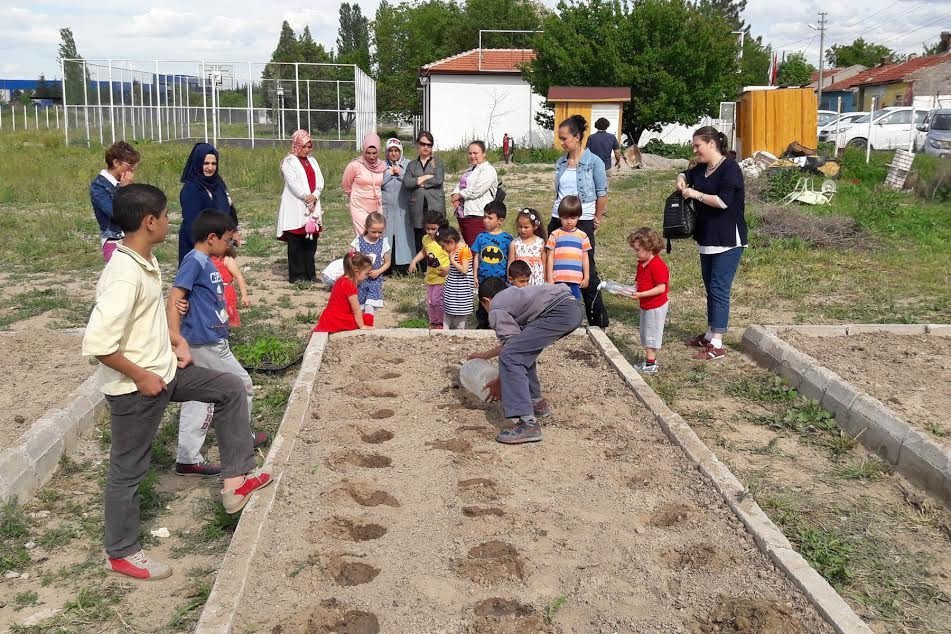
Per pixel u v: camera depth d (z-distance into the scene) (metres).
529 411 5.22
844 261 11.73
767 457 5.44
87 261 11.79
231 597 3.52
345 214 16.83
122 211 3.72
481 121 37.53
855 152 22.16
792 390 6.46
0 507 4.52
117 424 3.88
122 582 4.03
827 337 7.64
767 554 3.90
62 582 4.03
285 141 36.72
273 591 3.63
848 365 6.79
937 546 4.35
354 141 37.06
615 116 30.44
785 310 9.20
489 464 4.93
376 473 4.79
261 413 6.07
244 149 31.14
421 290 10.08
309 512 4.31
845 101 53.38
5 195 18.06
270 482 4.49
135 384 3.79
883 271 11.16
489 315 5.32
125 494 3.96
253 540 3.93
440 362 6.82
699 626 3.41
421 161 10.55
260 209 17.42
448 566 3.83
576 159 7.64
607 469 4.86
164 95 38.91
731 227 7.20
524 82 37.03
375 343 7.27
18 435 5.22
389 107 59.72
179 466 5.16
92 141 33.62
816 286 10.29
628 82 31.69
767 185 17.61
